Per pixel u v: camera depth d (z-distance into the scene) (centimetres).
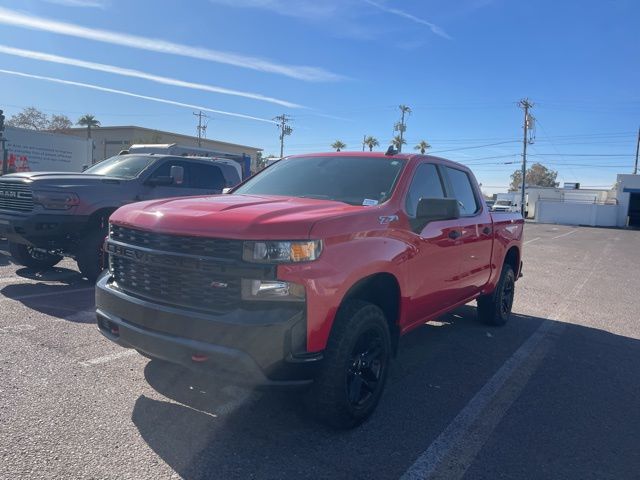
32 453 330
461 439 387
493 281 672
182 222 357
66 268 946
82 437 354
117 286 400
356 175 491
